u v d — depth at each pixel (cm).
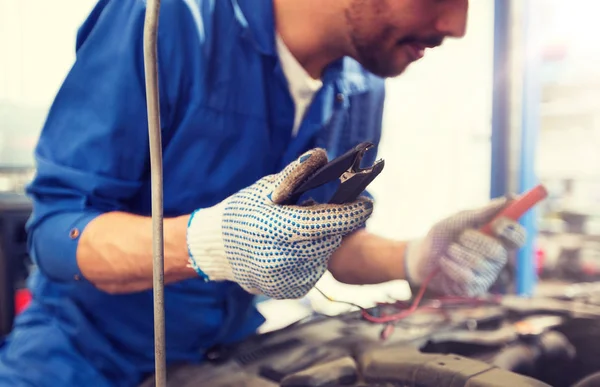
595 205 142
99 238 61
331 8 74
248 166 79
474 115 143
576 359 66
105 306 74
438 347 67
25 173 155
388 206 159
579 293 84
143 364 74
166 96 71
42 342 72
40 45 163
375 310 80
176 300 76
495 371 54
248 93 78
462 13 69
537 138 115
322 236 44
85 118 67
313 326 76
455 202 150
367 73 97
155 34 32
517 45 110
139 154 69
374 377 58
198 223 53
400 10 68
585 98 145
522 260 104
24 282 121
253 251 46
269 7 77
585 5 119
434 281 79
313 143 87
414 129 156
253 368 63
